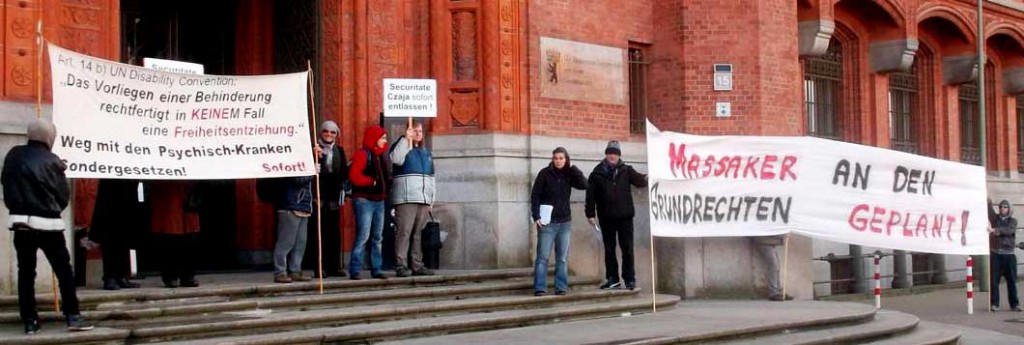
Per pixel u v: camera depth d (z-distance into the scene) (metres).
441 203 16.25
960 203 18.14
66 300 10.40
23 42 12.35
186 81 12.24
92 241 12.30
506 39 16.41
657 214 16.05
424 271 14.57
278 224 13.21
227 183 16.48
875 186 17.61
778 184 17.19
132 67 11.88
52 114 12.42
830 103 23.27
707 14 18.38
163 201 12.47
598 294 14.85
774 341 12.91
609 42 17.92
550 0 16.98
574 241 16.84
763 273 17.78
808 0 21.06
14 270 11.99
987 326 17.06
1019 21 27.47
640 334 12.21
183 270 12.54
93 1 13.32
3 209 11.91
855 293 22.42
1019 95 28.89
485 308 13.37
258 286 12.64
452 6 16.41
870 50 23.78
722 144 16.92
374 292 13.20
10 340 9.91
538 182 14.48
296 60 16.28
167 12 16.03
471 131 16.28
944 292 23.89
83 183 13.53
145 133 11.95
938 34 25.78
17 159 10.30
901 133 25.17
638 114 18.72
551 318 13.34
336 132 14.08
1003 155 28.14
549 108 16.84
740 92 18.33
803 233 17.27
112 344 10.34
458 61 16.42
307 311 12.18
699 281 17.78
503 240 16.06
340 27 15.68
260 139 12.62
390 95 14.78
